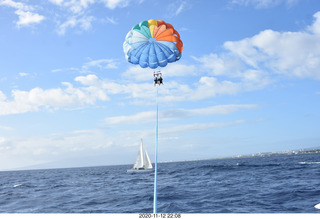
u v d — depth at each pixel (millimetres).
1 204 24406
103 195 26984
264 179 34688
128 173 82438
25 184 51375
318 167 52625
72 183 48125
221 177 42312
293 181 30188
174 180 42375
